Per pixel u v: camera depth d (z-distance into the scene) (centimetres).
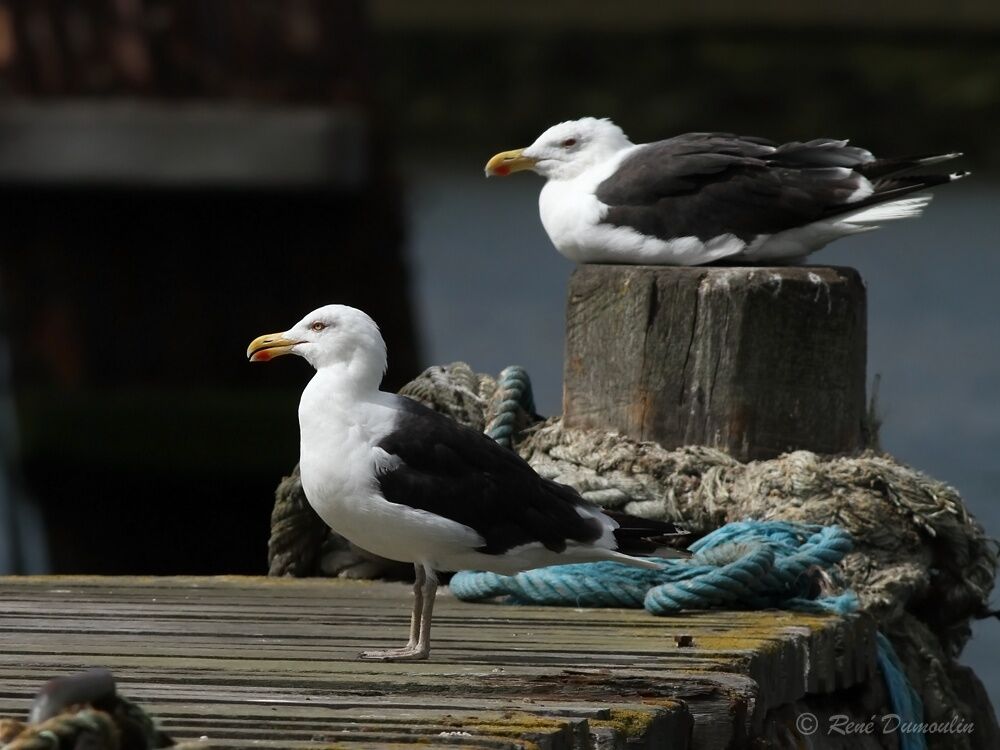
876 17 7438
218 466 2056
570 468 1097
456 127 7950
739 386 1080
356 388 877
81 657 828
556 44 7912
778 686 878
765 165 1127
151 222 2002
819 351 1083
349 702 729
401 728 675
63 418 2061
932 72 7306
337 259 2048
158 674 785
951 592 1107
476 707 722
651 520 948
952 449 2461
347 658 838
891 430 2589
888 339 3372
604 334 1109
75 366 2027
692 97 7681
